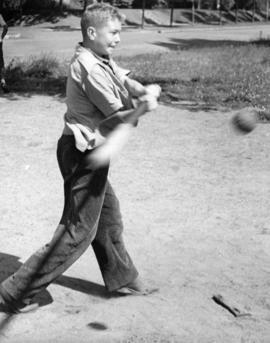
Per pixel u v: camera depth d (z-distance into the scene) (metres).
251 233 5.56
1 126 9.68
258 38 37.56
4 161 7.68
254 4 65.94
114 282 4.19
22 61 18.73
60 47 27.16
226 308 4.16
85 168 3.70
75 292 4.34
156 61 20.22
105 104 3.55
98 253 4.12
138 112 3.47
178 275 4.66
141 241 5.29
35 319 3.92
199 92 13.59
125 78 3.72
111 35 3.66
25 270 3.85
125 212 6.00
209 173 7.44
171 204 6.28
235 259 4.99
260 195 6.63
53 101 12.22
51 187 6.72
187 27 51.34
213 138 9.30
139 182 6.98
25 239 5.29
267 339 3.77
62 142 3.78
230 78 16.08
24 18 42.72
